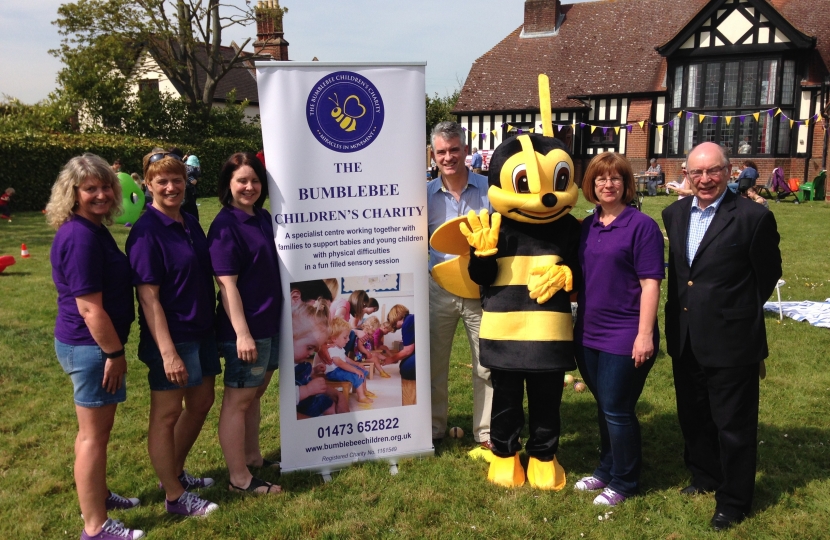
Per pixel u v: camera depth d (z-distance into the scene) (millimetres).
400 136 3994
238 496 3857
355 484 4023
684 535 3457
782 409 5109
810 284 9570
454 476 4133
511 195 3721
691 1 29391
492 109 29516
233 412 3801
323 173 3893
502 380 3906
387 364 4223
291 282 3924
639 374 3613
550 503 3783
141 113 25891
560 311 3801
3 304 8523
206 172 26344
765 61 25109
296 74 3779
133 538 3412
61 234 3123
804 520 3564
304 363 4055
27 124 22562
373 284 4102
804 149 25000
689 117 26375
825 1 27141
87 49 25859
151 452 3574
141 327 3465
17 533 3537
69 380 5871
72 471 4234
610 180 3512
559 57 29938
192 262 3449
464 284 4207
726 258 3408
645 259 3482
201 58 35500
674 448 4543
